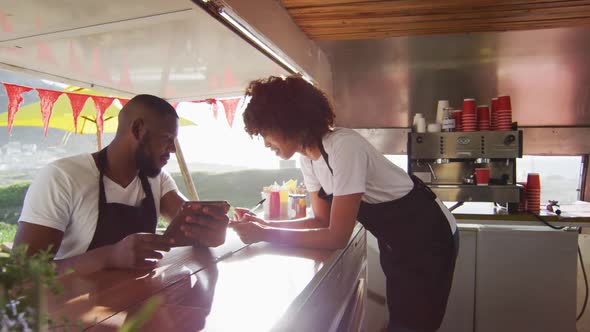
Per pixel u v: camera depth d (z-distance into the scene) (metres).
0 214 3.67
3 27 1.41
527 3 2.32
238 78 2.43
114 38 1.56
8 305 0.44
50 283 0.46
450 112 3.14
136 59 1.85
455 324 2.84
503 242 2.76
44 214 1.46
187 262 1.25
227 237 1.68
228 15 1.46
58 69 1.97
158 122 1.57
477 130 3.07
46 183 1.49
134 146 1.58
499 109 3.01
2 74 2.51
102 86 2.39
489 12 2.46
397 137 3.88
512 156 2.90
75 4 1.23
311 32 2.73
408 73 3.34
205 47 1.76
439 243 1.64
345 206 1.40
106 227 1.54
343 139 1.44
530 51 2.99
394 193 1.62
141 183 1.71
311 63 2.84
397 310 1.72
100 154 1.63
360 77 3.43
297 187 2.79
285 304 0.88
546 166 3.76
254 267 1.20
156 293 0.94
